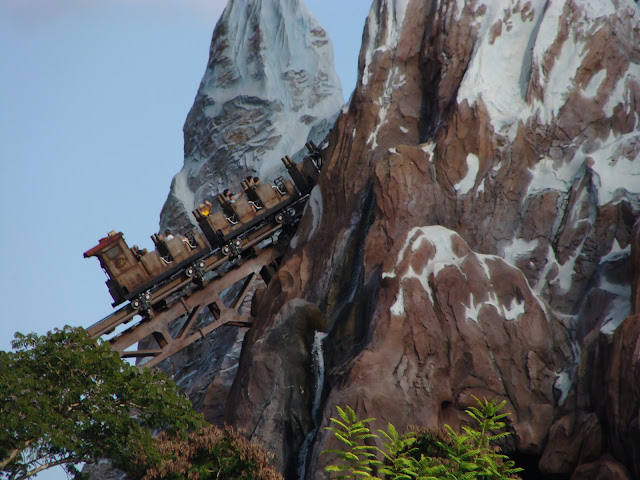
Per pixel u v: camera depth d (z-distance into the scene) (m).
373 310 147.75
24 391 117.94
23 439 112.69
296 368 152.88
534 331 139.12
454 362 138.00
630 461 117.25
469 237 156.00
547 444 129.75
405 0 186.50
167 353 176.00
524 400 135.88
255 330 170.25
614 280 139.12
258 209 184.25
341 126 182.50
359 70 186.12
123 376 121.81
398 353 138.62
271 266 185.25
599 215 146.62
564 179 155.50
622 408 119.56
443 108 171.00
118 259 175.12
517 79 167.25
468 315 139.75
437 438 115.75
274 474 120.25
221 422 183.38
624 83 160.88
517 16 171.75
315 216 177.88
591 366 131.50
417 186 160.88
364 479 107.25
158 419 123.00
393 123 177.38
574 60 163.38
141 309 175.38
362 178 172.88
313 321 159.00
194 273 178.88
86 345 123.62
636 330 121.69
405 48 182.75
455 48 174.25
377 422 132.25
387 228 158.00
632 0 170.12
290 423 148.62
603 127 158.38
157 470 117.12
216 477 120.00
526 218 154.25
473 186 159.25
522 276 143.88
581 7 166.50
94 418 116.06
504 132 162.00
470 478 102.06
